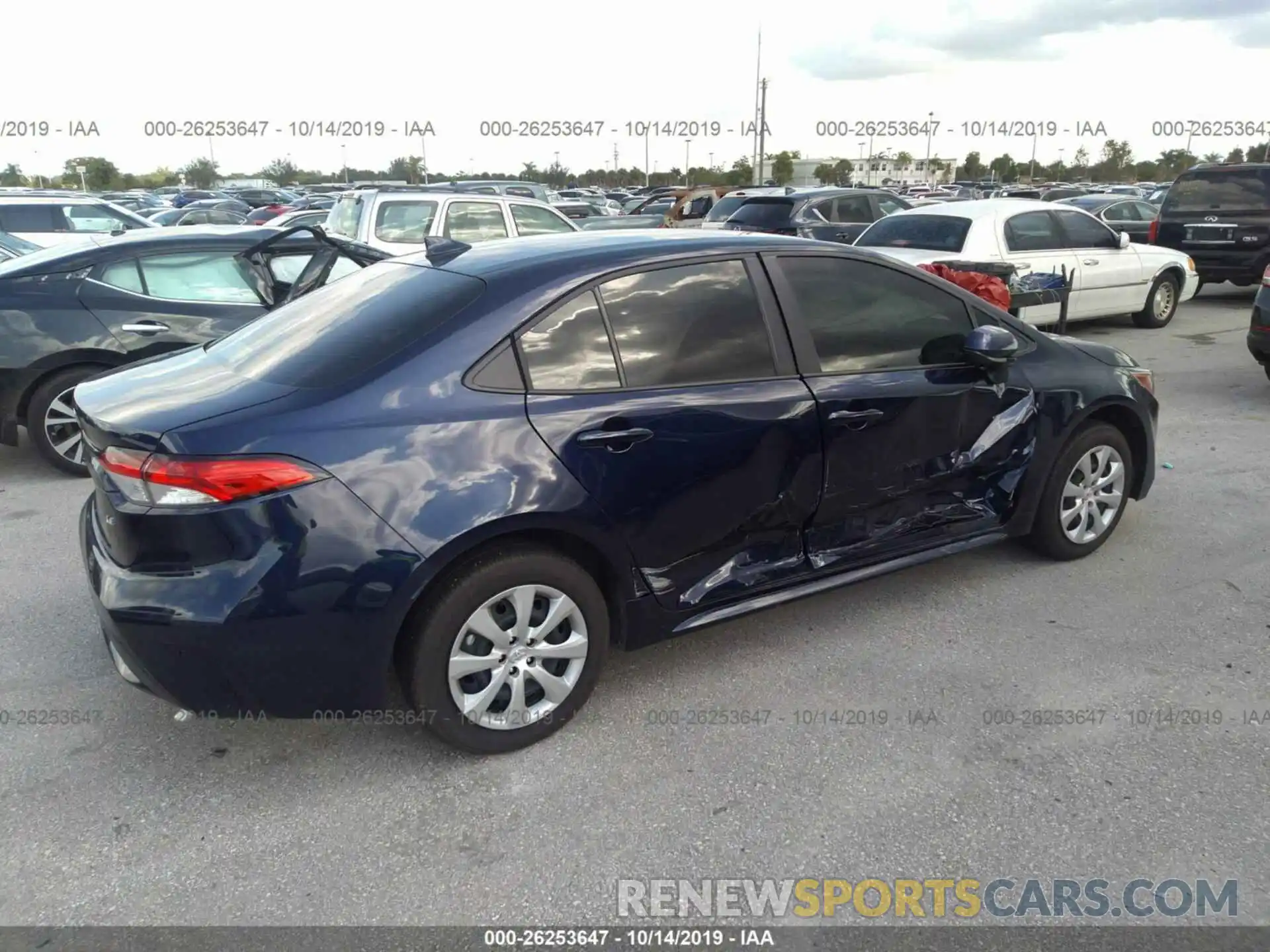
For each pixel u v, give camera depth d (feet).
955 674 11.77
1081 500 14.64
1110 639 12.60
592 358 10.19
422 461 9.10
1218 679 11.60
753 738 10.50
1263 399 25.32
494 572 9.56
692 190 78.59
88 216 47.47
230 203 99.50
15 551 15.66
